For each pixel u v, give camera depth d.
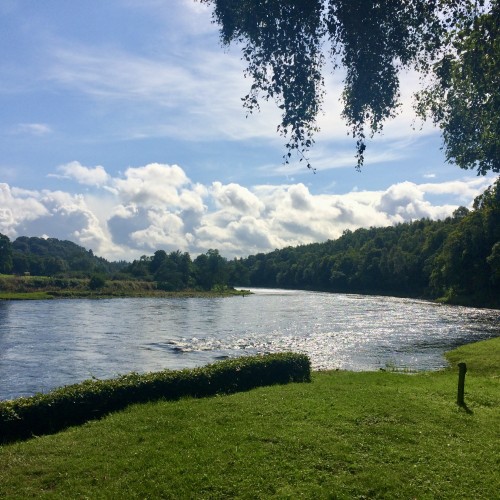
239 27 8.06
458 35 8.05
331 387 14.83
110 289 108.69
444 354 28.80
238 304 81.94
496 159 9.20
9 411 10.78
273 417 10.91
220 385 14.66
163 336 38.59
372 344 33.59
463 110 9.41
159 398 13.21
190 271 135.38
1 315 56.34
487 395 14.20
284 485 7.62
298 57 8.04
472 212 79.56
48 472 8.21
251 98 8.41
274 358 16.67
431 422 10.96
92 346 32.97
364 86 8.20
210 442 9.27
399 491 7.55
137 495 7.32
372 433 9.94
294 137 8.39
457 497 7.43
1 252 135.50
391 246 134.75
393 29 7.96
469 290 78.69
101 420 11.35
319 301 90.06
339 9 7.68
